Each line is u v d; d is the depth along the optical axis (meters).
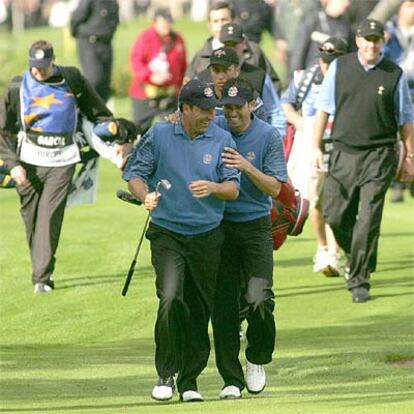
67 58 127.56
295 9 85.44
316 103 45.84
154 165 31.98
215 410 29.72
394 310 44.50
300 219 37.03
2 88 111.56
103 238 57.38
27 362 38.06
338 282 49.41
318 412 28.98
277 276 50.66
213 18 45.56
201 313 32.53
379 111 45.00
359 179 45.53
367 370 36.50
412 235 59.69
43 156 47.25
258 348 32.97
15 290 48.00
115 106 107.56
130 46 138.88
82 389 34.09
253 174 31.89
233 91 32.66
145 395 33.12
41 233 47.53
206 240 32.06
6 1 166.25
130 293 47.38
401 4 59.94
